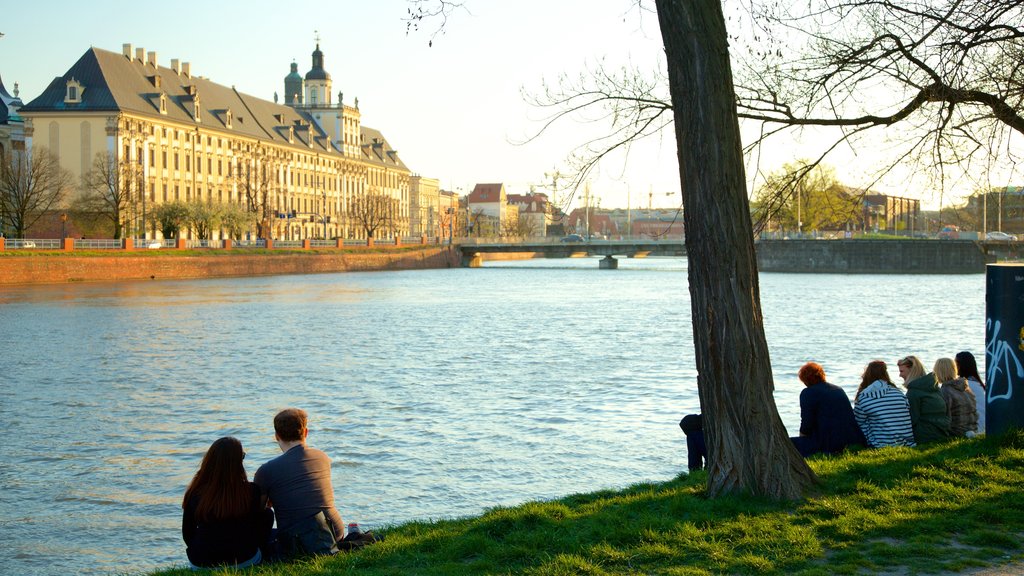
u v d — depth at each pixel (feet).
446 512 63.93
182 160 476.54
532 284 384.88
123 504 67.05
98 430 92.12
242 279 400.06
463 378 125.59
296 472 39.09
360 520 62.03
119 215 396.78
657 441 84.94
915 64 48.44
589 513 42.55
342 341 173.17
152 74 479.41
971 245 433.07
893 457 48.16
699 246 40.96
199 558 37.93
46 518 63.77
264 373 131.75
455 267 583.17
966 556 34.68
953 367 55.67
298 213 599.98
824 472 45.52
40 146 412.16
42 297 275.80
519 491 69.05
